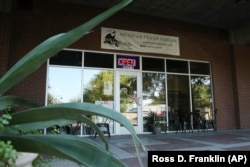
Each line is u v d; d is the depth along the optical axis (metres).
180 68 10.61
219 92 11.09
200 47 11.06
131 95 9.63
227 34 11.64
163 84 10.23
